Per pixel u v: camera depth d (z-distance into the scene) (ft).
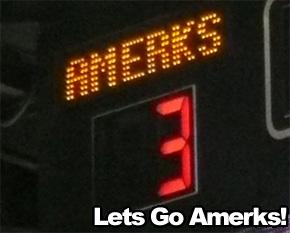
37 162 82.99
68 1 81.56
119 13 78.79
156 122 74.74
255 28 71.92
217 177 71.82
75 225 77.41
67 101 79.30
